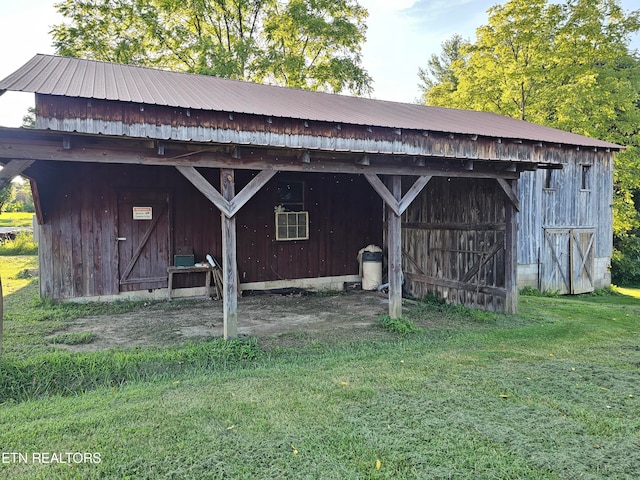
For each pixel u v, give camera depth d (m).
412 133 5.88
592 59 15.70
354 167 6.12
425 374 4.53
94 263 8.05
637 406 3.82
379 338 5.97
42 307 7.51
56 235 7.77
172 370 4.62
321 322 6.91
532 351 5.50
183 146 5.05
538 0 15.43
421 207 9.51
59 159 4.45
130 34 15.74
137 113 4.38
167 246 8.62
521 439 3.18
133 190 8.31
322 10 17.20
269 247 9.59
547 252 12.64
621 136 16.19
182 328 6.34
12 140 4.23
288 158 5.64
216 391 4.00
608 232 14.14
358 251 10.63
